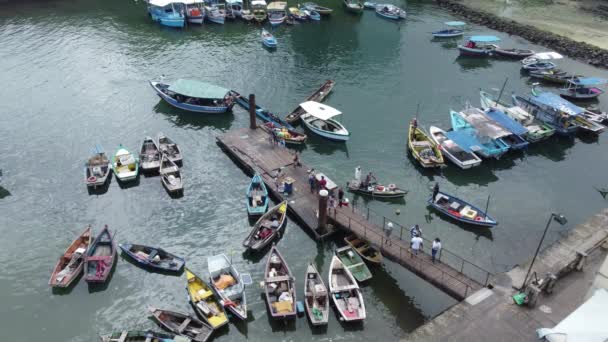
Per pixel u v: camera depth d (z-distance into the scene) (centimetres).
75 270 3984
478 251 4425
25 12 10088
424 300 3928
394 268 4238
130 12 10394
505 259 4341
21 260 4216
